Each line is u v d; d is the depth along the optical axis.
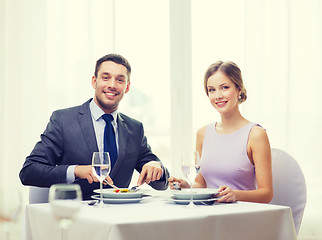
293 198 2.27
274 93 3.71
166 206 1.75
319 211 3.59
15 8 3.38
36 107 3.39
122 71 2.51
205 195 1.82
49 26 3.44
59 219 1.17
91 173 2.10
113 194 1.86
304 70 3.72
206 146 2.55
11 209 1.27
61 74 3.45
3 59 3.34
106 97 2.49
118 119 2.55
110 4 3.54
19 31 3.38
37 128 3.38
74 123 2.47
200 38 3.82
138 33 3.68
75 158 2.43
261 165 2.30
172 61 3.77
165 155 3.75
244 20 3.77
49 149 2.40
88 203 1.85
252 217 1.60
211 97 2.54
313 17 3.73
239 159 2.39
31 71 3.39
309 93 3.71
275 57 3.72
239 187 2.39
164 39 3.76
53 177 2.17
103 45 3.53
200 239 1.48
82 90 3.47
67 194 1.18
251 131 2.40
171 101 3.76
